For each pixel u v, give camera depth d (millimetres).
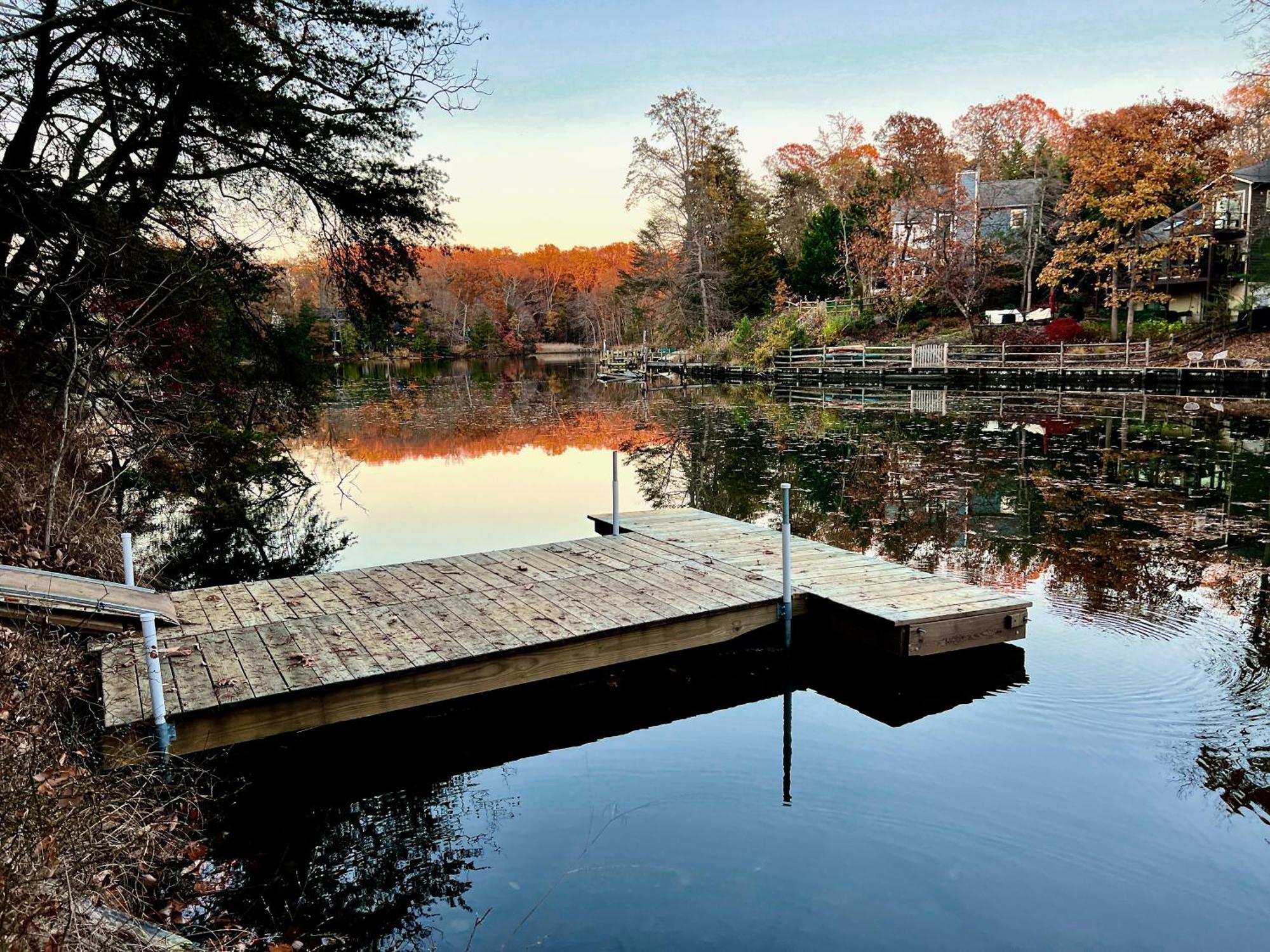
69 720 4566
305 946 3326
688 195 41781
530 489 14172
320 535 10914
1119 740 4801
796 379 35281
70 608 5277
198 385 10133
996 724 5055
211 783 4348
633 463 16469
